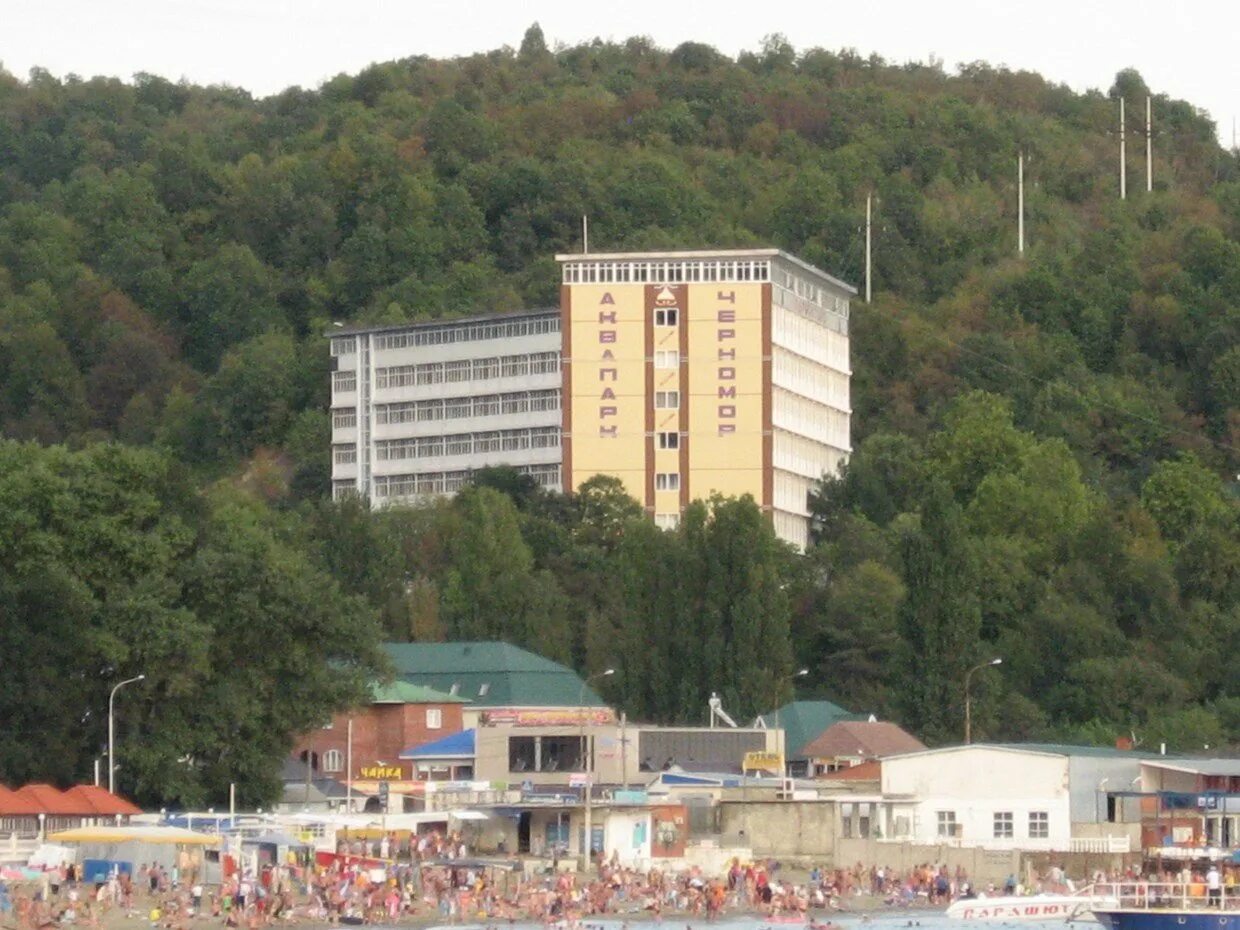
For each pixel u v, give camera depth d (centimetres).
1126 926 19725
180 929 19125
